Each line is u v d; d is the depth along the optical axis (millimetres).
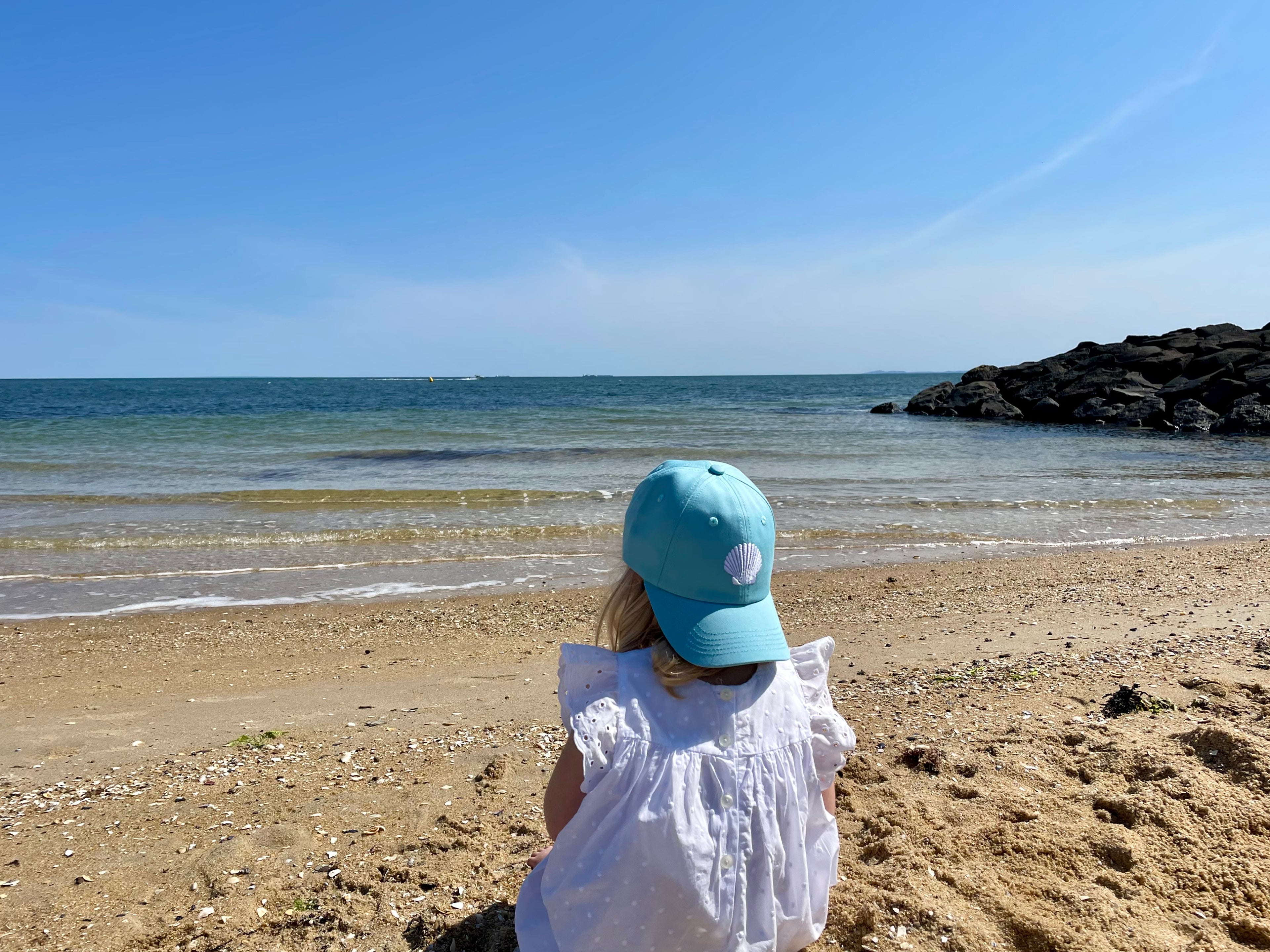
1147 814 2791
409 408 46938
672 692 1674
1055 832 2766
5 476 16781
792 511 12828
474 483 15781
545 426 31281
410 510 12805
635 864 1596
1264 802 2799
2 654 6676
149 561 9719
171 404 54094
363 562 9703
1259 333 34625
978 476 16750
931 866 2619
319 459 19984
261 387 112688
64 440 24844
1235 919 2242
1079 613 6703
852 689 4797
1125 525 11883
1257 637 5340
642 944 1633
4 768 4180
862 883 2549
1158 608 6684
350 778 3805
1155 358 34625
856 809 3105
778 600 7988
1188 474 17188
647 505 1728
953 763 3430
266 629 7344
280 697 5492
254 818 3383
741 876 1636
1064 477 16703
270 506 13070
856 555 10070
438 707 5062
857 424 32656
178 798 3619
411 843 3084
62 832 3307
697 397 66188
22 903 2756
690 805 1600
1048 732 3736
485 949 2426
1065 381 35844
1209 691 4129
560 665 1780
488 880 2797
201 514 12414
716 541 1651
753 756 1678
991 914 2367
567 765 1726
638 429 29625
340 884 2809
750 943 1681
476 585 8789
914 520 12195
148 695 5648
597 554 10125
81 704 5457
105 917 2662
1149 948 2170
